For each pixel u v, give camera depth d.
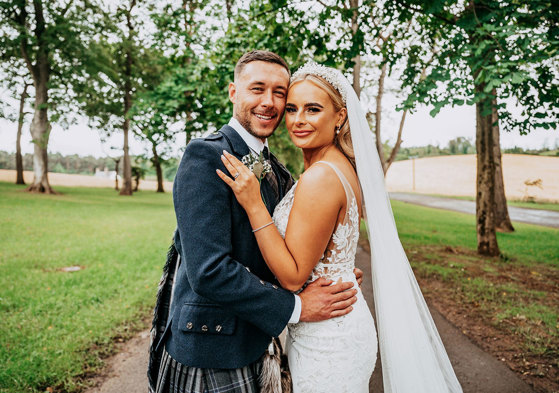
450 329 3.96
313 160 1.77
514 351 3.44
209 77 7.90
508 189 41.06
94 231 9.89
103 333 3.62
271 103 1.59
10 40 19.45
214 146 1.44
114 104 23.05
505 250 9.20
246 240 1.47
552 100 4.15
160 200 24.84
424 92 4.16
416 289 1.97
